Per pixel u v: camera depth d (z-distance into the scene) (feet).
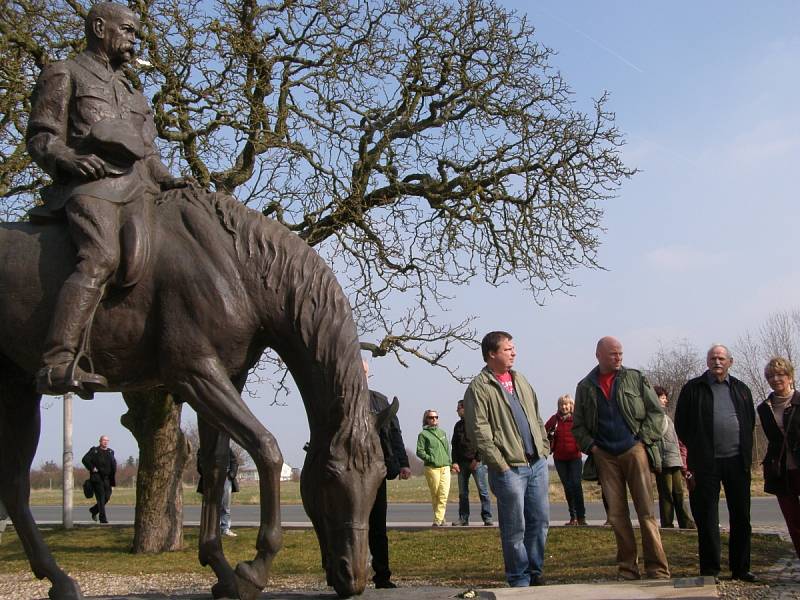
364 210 45.27
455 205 45.73
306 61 43.73
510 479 22.54
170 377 14.56
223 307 14.48
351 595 14.30
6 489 15.94
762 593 22.90
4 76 38.52
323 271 14.94
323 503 14.26
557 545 35.96
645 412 25.43
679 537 36.04
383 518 25.94
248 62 41.63
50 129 15.40
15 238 15.34
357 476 14.14
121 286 14.53
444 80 45.34
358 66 43.29
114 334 14.60
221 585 15.52
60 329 14.03
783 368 26.78
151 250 14.78
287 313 14.69
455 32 44.62
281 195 42.34
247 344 14.79
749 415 26.27
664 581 16.99
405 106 45.57
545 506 23.53
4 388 15.99
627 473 25.39
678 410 26.99
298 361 14.78
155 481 42.06
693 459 26.35
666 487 40.75
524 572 22.39
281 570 33.71
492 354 23.62
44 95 15.51
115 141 14.83
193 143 40.83
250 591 14.07
